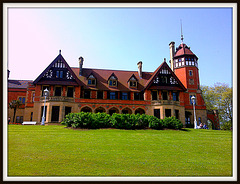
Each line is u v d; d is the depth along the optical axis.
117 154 9.85
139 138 14.73
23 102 35.66
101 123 19.48
